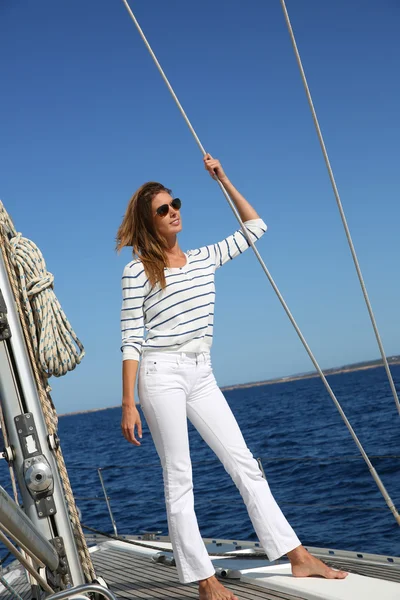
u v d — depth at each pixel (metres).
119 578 3.85
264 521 2.93
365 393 55.06
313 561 2.92
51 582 2.56
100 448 39.84
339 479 13.07
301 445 22.77
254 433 31.12
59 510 2.66
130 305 2.86
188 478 2.86
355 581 2.78
